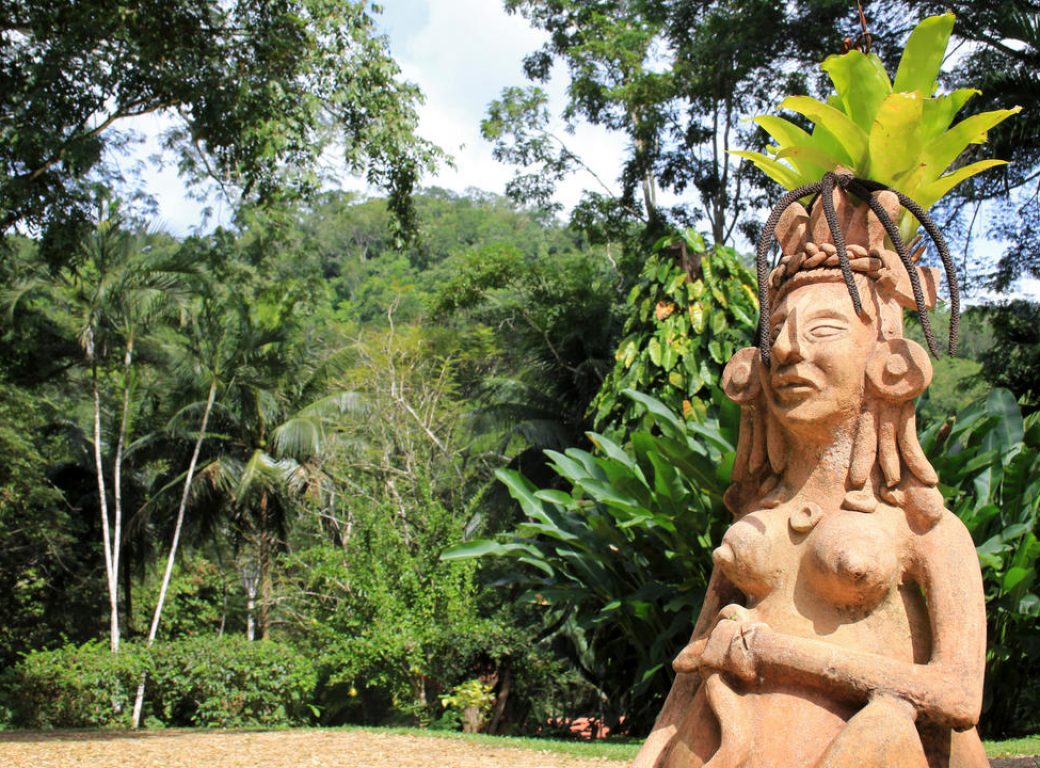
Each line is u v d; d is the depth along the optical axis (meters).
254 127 11.68
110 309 18.84
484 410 19.28
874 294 3.02
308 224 45.25
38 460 21.28
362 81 12.29
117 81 12.02
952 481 8.00
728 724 2.70
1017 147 14.27
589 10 23.59
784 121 3.49
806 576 2.87
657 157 22.55
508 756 8.73
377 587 13.59
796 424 2.96
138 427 23.20
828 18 16.73
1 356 19.97
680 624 8.84
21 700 14.69
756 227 22.12
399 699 13.34
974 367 29.67
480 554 9.98
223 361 21.16
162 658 14.93
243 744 10.13
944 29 3.44
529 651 13.15
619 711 11.01
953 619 2.70
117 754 9.41
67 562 23.31
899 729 2.51
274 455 21.25
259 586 22.12
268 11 12.12
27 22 12.16
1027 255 16.06
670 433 8.81
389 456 19.39
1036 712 9.62
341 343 27.78
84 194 12.19
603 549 9.70
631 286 21.06
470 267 23.56
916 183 3.35
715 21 18.28
